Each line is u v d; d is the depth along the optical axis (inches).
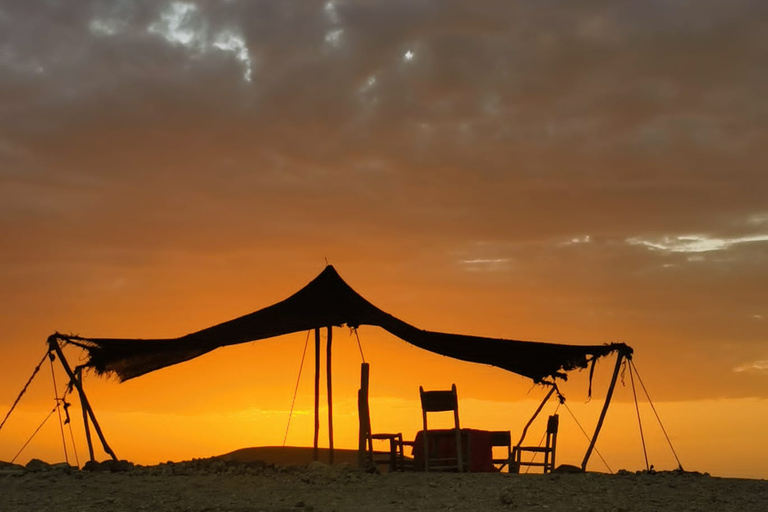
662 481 525.3
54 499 470.3
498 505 451.5
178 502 462.0
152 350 637.9
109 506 453.1
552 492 485.4
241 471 562.6
